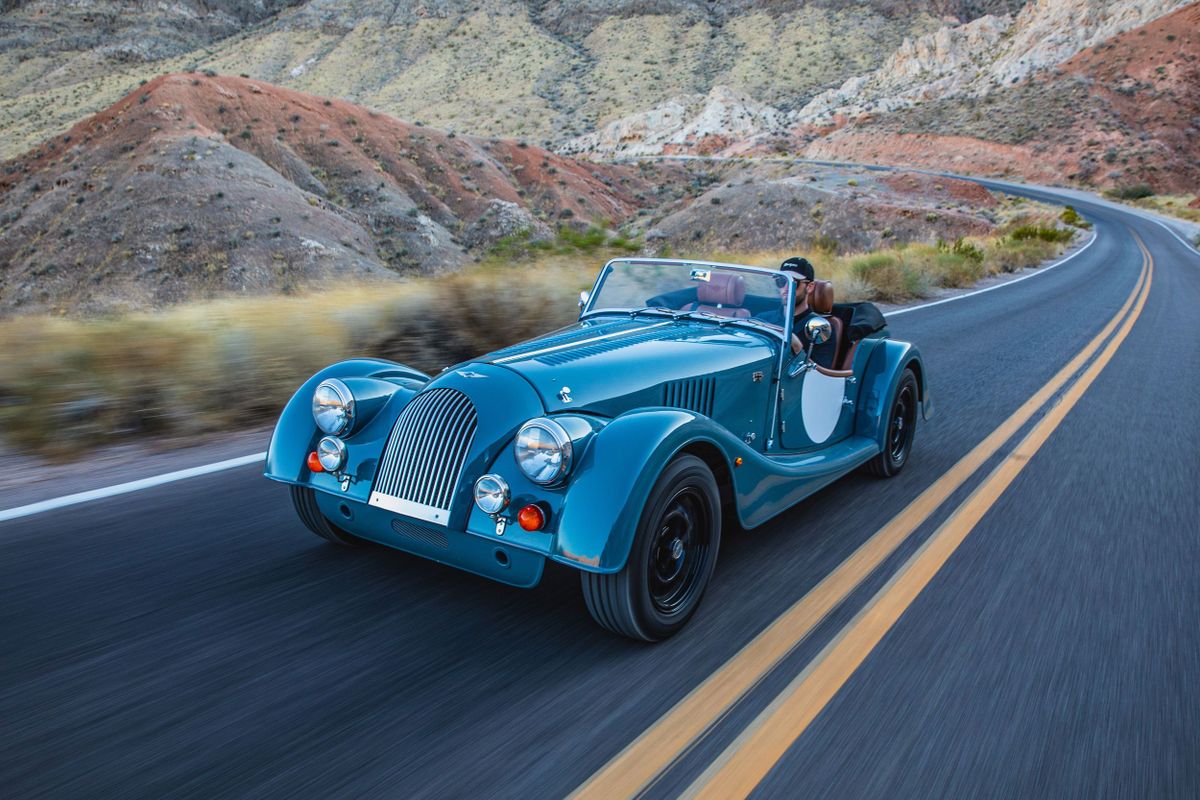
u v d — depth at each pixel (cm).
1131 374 1017
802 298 488
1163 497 553
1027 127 14562
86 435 599
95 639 325
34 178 10094
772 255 1619
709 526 348
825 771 256
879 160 15300
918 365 585
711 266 471
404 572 395
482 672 309
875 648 336
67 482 515
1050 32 18700
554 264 1124
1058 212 8794
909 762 262
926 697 301
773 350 443
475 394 338
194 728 269
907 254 2362
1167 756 271
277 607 356
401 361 848
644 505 306
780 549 439
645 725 277
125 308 856
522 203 12388
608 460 306
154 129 10225
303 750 259
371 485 353
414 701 288
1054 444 679
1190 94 14362
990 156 14075
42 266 8131
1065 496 547
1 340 644
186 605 356
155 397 641
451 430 335
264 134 11188
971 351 1148
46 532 433
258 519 459
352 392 366
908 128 16450
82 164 9812
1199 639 355
